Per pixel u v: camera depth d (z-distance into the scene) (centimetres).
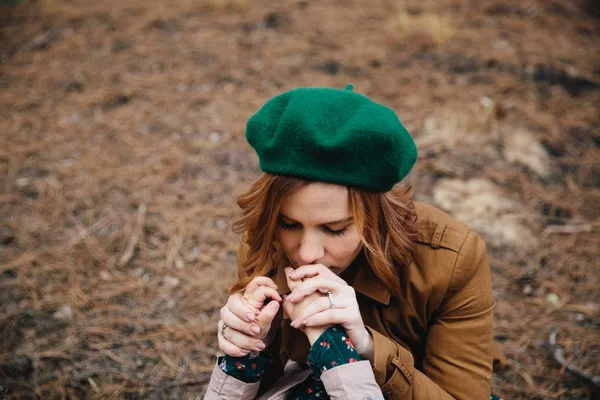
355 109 107
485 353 129
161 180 309
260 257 122
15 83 401
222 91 385
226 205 294
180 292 245
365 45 432
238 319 120
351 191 107
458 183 298
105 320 229
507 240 268
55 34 467
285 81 390
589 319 229
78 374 205
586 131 338
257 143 113
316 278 114
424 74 394
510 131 336
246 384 127
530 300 239
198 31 462
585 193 296
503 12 475
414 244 128
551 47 420
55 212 288
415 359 142
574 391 198
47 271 252
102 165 321
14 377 202
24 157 328
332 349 114
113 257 261
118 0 532
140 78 402
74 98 384
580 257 260
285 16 482
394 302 132
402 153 108
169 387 202
